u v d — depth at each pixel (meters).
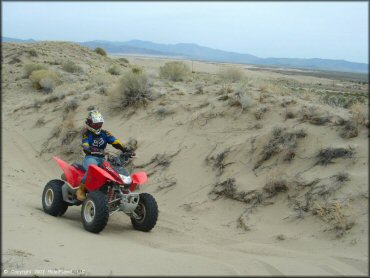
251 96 13.27
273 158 10.05
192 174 11.13
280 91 14.01
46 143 16.69
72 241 7.16
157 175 11.73
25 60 39.19
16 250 6.47
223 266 5.86
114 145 8.80
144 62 72.81
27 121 19.69
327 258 6.27
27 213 9.01
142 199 8.53
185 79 21.48
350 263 5.98
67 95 20.55
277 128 10.64
